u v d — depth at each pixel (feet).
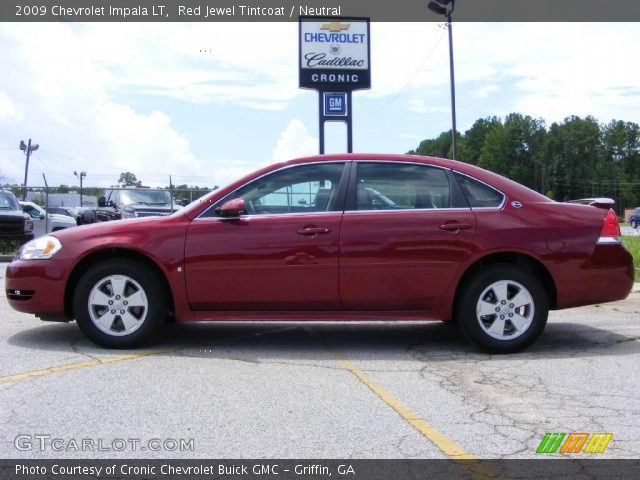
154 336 19.13
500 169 377.50
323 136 64.08
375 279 18.49
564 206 19.33
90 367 17.12
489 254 18.67
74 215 71.56
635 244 52.60
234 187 19.08
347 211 18.79
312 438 12.48
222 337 21.22
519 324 18.88
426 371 17.17
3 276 36.81
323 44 63.93
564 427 13.12
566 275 18.74
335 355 18.88
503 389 15.61
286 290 18.52
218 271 18.45
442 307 18.80
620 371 17.19
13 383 15.66
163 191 67.97
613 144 388.16
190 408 14.05
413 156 19.51
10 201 55.36
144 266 18.76
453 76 85.05
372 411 13.97
